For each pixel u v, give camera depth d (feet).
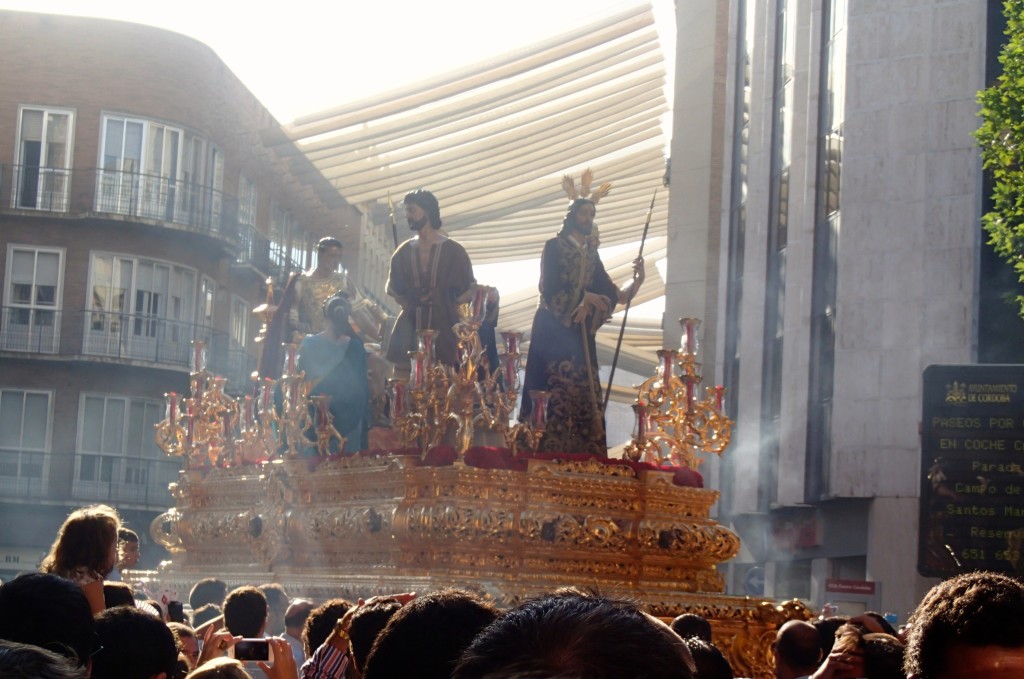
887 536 92.17
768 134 114.73
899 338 92.27
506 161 107.65
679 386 41.16
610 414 177.78
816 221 101.91
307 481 40.42
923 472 46.01
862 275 93.71
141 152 125.80
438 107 101.24
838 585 70.90
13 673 10.66
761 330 113.29
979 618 12.51
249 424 46.16
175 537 46.62
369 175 110.32
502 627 8.07
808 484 100.68
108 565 23.45
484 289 37.65
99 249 126.62
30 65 125.08
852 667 21.63
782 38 113.70
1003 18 91.35
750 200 115.75
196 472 45.75
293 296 48.26
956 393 45.93
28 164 124.98
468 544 35.53
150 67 126.00
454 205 114.83
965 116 91.20
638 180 119.14
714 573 38.32
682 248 126.00
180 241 128.06
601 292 41.37
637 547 36.99
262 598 28.43
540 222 126.72
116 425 128.98
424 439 37.65
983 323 90.79
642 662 7.86
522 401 40.40
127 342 127.65
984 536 45.16
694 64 128.57
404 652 13.00
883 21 93.91
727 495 118.21
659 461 40.73
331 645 20.03
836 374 94.22
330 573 39.32
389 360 42.75
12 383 126.93
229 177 128.77
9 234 126.00
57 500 126.11
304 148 105.91
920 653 12.86
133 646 18.04
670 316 125.59
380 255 125.59
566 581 35.76
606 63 97.91
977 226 90.79
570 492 36.63
